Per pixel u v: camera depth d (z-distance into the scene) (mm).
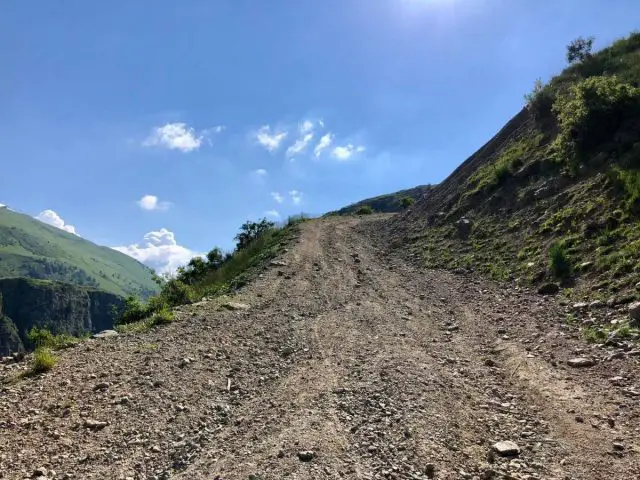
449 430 5652
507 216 19047
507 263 15500
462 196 24734
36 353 10117
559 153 19250
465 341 9727
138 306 17812
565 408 6141
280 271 19797
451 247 20062
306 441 5410
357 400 6625
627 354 7559
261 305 14000
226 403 6977
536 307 11219
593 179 15930
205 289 20547
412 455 5055
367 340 9945
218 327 11516
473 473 4727
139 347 10023
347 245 26969
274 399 6949
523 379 7297
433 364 8203
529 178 20062
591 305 10062
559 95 23094
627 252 11297
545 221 16125
